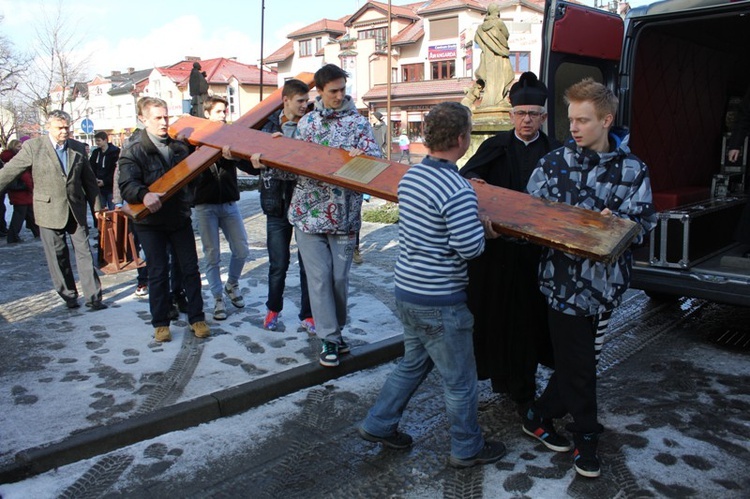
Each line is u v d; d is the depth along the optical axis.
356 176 3.46
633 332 5.14
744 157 6.77
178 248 4.77
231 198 5.27
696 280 4.70
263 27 12.43
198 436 3.45
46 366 4.30
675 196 5.91
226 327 5.13
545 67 5.02
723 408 3.71
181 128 4.72
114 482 3.00
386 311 5.57
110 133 67.00
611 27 5.51
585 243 2.59
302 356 4.43
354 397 3.94
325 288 4.13
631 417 3.60
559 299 2.87
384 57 45.16
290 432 3.49
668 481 2.93
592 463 2.94
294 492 2.91
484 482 2.96
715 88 7.55
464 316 2.85
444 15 42.12
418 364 3.09
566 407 2.96
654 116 6.36
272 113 4.82
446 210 2.66
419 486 2.94
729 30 6.43
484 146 3.49
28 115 37.47
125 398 3.76
